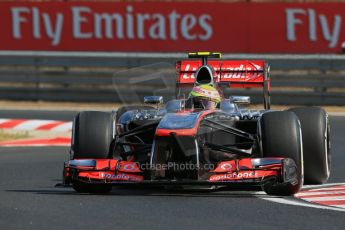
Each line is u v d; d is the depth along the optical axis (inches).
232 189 1328.7
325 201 1220.5
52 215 1099.9
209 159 1326.3
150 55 2989.7
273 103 2861.7
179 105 1376.7
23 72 3095.5
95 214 1101.7
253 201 1202.6
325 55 2898.6
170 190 1323.8
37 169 1649.9
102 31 3206.2
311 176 1379.2
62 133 2330.2
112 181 1213.7
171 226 1023.0
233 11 3122.5
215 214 1099.9
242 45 3125.0
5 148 2043.6
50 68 3400.6
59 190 1349.7
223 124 1311.5
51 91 3051.2
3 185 1421.0
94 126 1299.2
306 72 3196.4
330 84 2859.3
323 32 3083.2
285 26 3102.9
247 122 1391.5
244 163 1204.5
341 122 2487.7
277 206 1162.0
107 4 3201.3
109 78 3038.9
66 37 3228.3
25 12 3248.0
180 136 1205.7
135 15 3181.6
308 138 1360.7
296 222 1048.2
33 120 2496.3
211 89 1386.6
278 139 1245.7
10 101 3149.6
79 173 1227.9
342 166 1681.8
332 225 1031.0
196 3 3144.7
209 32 3134.8
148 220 1060.5
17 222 1058.1
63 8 3228.3
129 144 1330.0
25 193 1304.1
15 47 3260.3
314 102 2847.0
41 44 3240.7
